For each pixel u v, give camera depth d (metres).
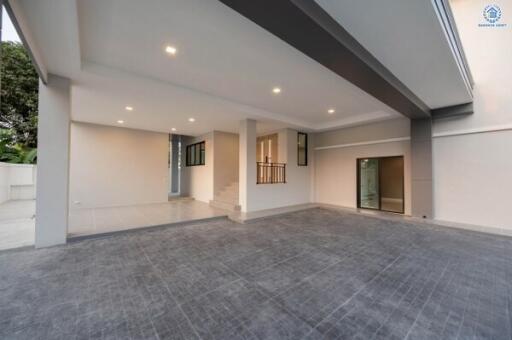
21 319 1.98
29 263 3.09
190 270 2.92
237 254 3.47
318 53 2.75
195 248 3.73
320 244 3.94
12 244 3.75
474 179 5.11
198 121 6.68
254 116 6.07
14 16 2.14
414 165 5.86
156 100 4.74
